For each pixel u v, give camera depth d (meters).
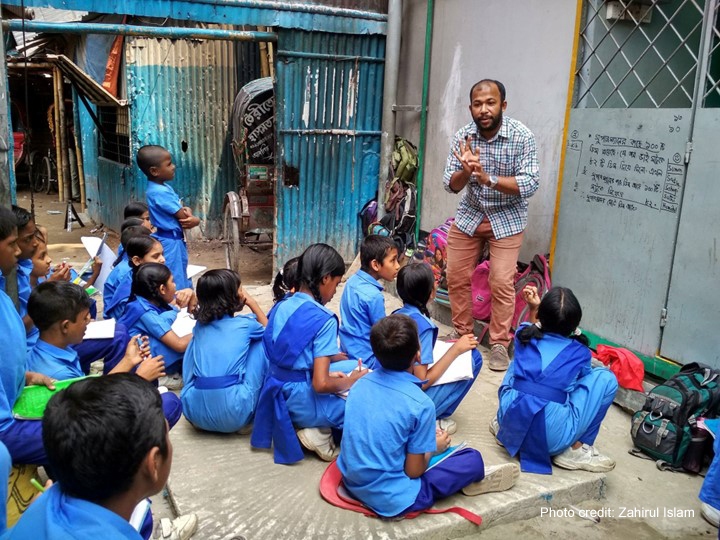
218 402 3.01
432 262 5.21
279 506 2.57
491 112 3.80
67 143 11.73
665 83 4.29
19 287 3.09
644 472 3.10
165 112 8.12
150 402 1.25
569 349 2.86
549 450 2.88
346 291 3.40
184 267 4.93
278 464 2.91
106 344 3.22
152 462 1.22
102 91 7.77
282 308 2.93
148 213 4.97
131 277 3.87
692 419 3.07
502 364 4.20
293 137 6.12
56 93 11.27
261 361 3.11
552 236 4.36
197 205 8.56
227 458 2.96
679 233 3.48
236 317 3.13
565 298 2.87
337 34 5.99
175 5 5.26
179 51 7.98
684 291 3.49
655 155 3.57
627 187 3.77
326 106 6.17
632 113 3.69
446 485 2.53
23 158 13.40
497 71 5.06
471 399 3.76
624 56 4.08
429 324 3.00
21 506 2.12
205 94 8.23
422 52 6.06
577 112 4.05
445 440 2.65
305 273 2.88
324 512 2.54
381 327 2.37
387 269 3.32
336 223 6.55
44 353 2.45
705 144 3.30
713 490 2.50
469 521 2.54
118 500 1.22
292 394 2.89
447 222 5.37
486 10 5.12
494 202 4.06
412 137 6.30
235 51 8.20
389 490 2.41
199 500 2.61
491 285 4.20
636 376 3.63
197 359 3.06
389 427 2.37
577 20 3.97
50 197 12.87
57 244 8.17
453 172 4.16
